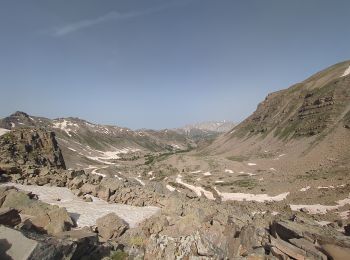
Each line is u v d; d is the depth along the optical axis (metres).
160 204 30.52
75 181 34.28
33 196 27.73
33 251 13.93
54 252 14.79
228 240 19.84
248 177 122.44
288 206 63.81
